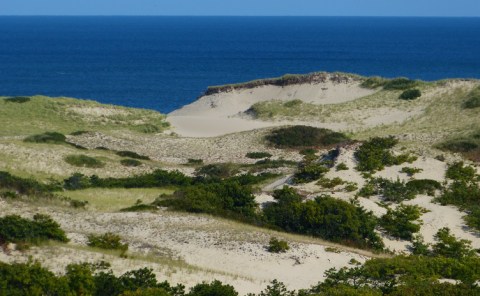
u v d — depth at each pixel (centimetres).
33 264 2606
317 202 4072
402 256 3391
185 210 4116
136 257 3097
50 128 7900
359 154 5266
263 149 7144
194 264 3152
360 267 3175
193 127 8581
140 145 7338
